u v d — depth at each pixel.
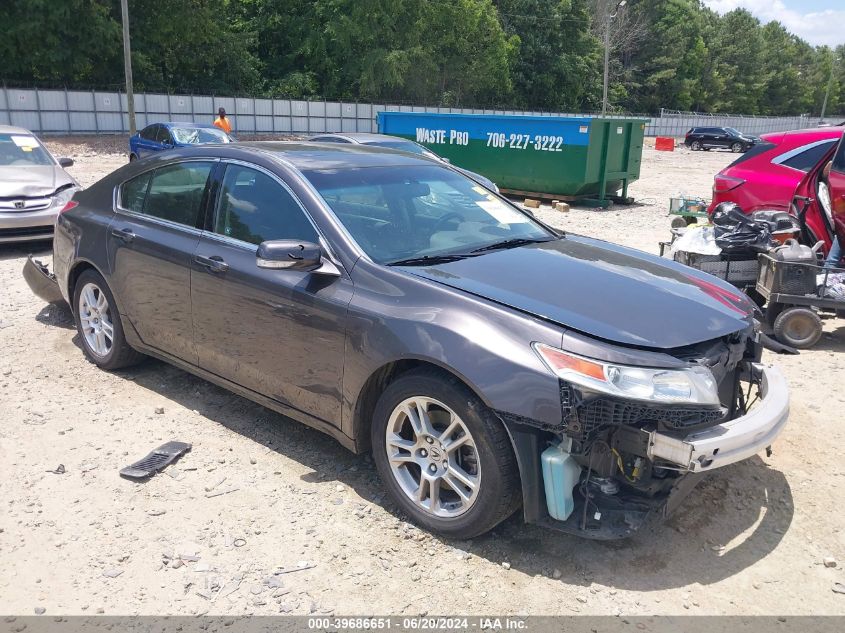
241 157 4.12
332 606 2.81
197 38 45.78
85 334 5.16
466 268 3.48
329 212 3.65
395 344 3.16
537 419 2.81
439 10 55.66
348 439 3.52
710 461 2.80
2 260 8.83
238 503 3.50
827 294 5.99
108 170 21.83
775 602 2.87
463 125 17.50
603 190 16.22
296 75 51.81
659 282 3.55
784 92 109.62
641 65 84.19
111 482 3.67
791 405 4.84
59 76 40.53
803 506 3.57
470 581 2.96
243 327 3.88
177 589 2.90
